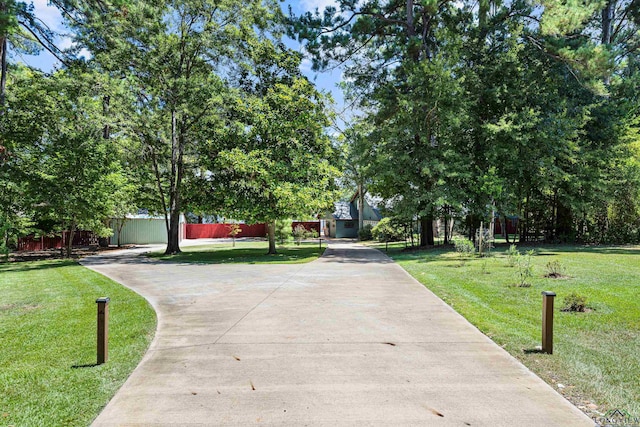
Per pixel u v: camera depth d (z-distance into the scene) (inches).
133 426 125.4
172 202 986.7
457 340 209.8
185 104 876.6
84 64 788.0
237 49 926.4
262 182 803.4
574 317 247.1
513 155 766.5
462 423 124.3
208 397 144.9
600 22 1072.2
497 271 453.4
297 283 414.3
